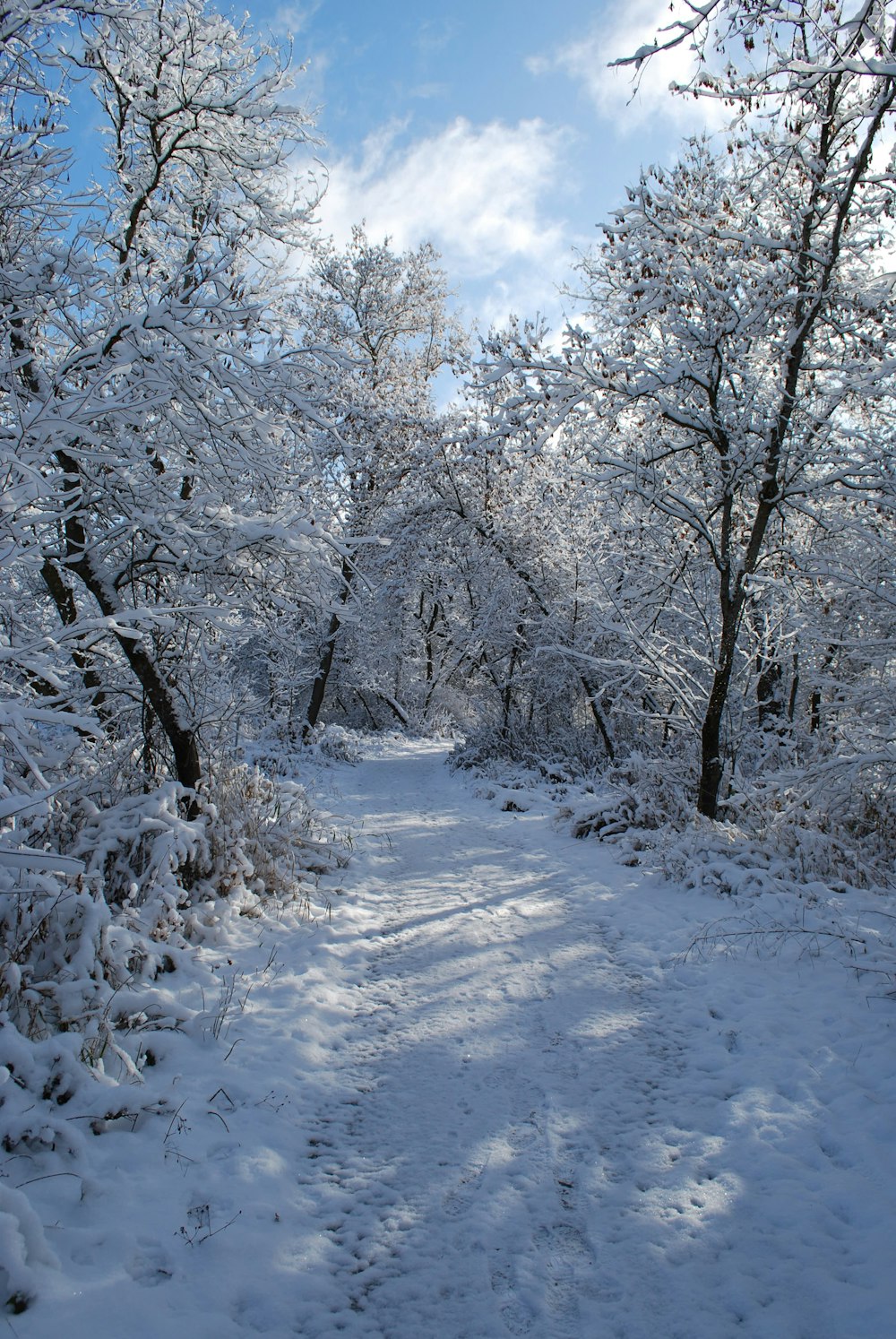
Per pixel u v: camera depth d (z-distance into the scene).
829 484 8.50
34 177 5.76
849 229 8.71
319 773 16.17
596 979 5.29
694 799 9.81
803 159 7.74
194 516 6.03
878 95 6.04
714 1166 3.22
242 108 7.15
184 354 5.27
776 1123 3.49
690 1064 4.11
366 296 23.75
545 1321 2.46
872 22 4.93
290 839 7.70
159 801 5.58
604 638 14.12
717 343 8.27
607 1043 4.35
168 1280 2.55
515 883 7.84
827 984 4.92
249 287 7.68
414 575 19.16
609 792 12.48
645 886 7.39
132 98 7.20
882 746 7.40
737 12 4.12
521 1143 3.43
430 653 33.25
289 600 7.18
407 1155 3.37
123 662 6.97
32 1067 3.20
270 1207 2.97
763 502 8.66
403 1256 2.77
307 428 6.45
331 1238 2.87
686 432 9.67
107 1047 3.71
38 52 5.77
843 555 9.06
